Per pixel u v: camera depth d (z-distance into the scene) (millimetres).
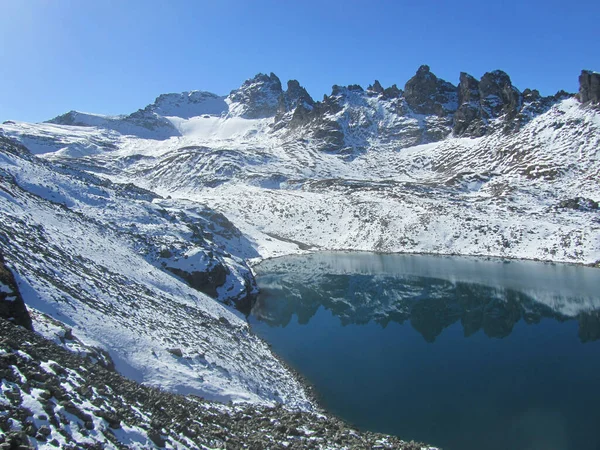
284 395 28844
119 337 23438
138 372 21625
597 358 37844
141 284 38469
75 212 51844
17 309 17234
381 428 26422
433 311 54062
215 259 55500
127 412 13625
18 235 30547
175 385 22031
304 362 37375
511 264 80000
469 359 38031
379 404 29547
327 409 28859
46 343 16172
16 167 58688
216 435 16406
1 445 8750
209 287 51656
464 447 24406
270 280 71875
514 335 44875
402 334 45406
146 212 66688
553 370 35312
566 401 29844
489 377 34031
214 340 32938
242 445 16328
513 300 57969
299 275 75500
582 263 77750
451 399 30344
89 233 45125
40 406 10930
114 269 37844
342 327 47875
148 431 12914
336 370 35562
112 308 27750
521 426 26547
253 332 45312
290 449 17375
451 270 76438
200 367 25688
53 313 21391
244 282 59438
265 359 35750
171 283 44469
